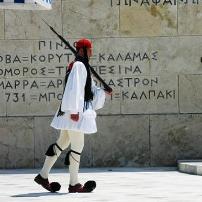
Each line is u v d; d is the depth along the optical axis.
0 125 26.27
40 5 20.09
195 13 26.52
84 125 17.52
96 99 18.08
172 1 26.50
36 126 26.28
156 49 26.38
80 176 23.08
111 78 26.36
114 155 26.28
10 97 26.28
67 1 26.42
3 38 26.36
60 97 26.33
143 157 26.31
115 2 26.45
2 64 26.33
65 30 26.44
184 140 26.33
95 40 26.39
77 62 17.56
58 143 18.12
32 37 26.38
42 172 18.08
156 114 26.30
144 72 26.38
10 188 19.62
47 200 16.11
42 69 26.36
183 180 21.16
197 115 26.34
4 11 26.34
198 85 26.41
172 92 26.38
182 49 26.44
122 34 26.42
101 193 17.73
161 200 15.91
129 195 17.17
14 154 26.28
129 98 26.33
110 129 26.28
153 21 26.44
